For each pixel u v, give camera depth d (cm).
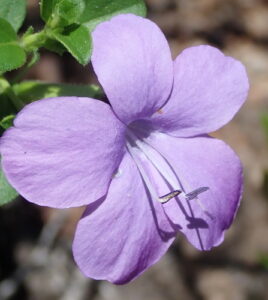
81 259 11
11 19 12
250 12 32
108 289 23
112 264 11
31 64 12
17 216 23
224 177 12
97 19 12
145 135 12
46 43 11
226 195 12
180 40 30
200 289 24
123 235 11
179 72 11
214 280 24
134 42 11
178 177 12
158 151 12
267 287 24
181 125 12
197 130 12
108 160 11
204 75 11
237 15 31
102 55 11
